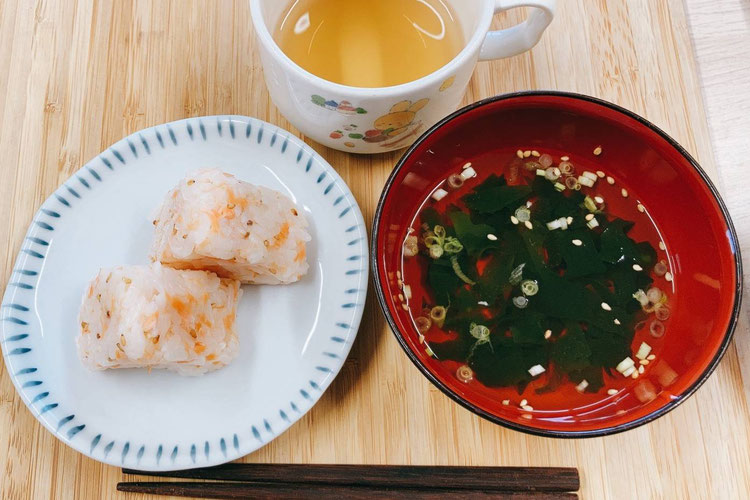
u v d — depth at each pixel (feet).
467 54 0.99
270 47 0.99
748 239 1.21
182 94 1.26
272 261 1.09
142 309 1.03
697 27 1.28
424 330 1.14
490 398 1.11
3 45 1.26
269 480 1.12
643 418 1.00
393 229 1.14
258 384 1.12
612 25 1.28
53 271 1.15
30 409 1.09
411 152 1.07
